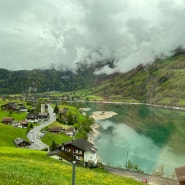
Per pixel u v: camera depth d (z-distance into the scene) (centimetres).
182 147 15325
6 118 17912
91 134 18712
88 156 9700
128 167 10538
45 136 14975
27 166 3812
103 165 10275
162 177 9162
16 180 2295
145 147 15275
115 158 12838
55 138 14988
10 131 14000
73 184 1819
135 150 14525
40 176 3350
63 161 8081
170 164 11950
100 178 4272
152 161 12444
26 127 17288
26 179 2433
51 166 4294
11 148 8481
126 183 4591
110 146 15362
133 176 9038
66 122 19762
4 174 2452
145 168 11225
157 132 19938
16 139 12794
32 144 13162
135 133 19488
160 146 15550
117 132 19700
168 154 13775
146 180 8344
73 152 9781
